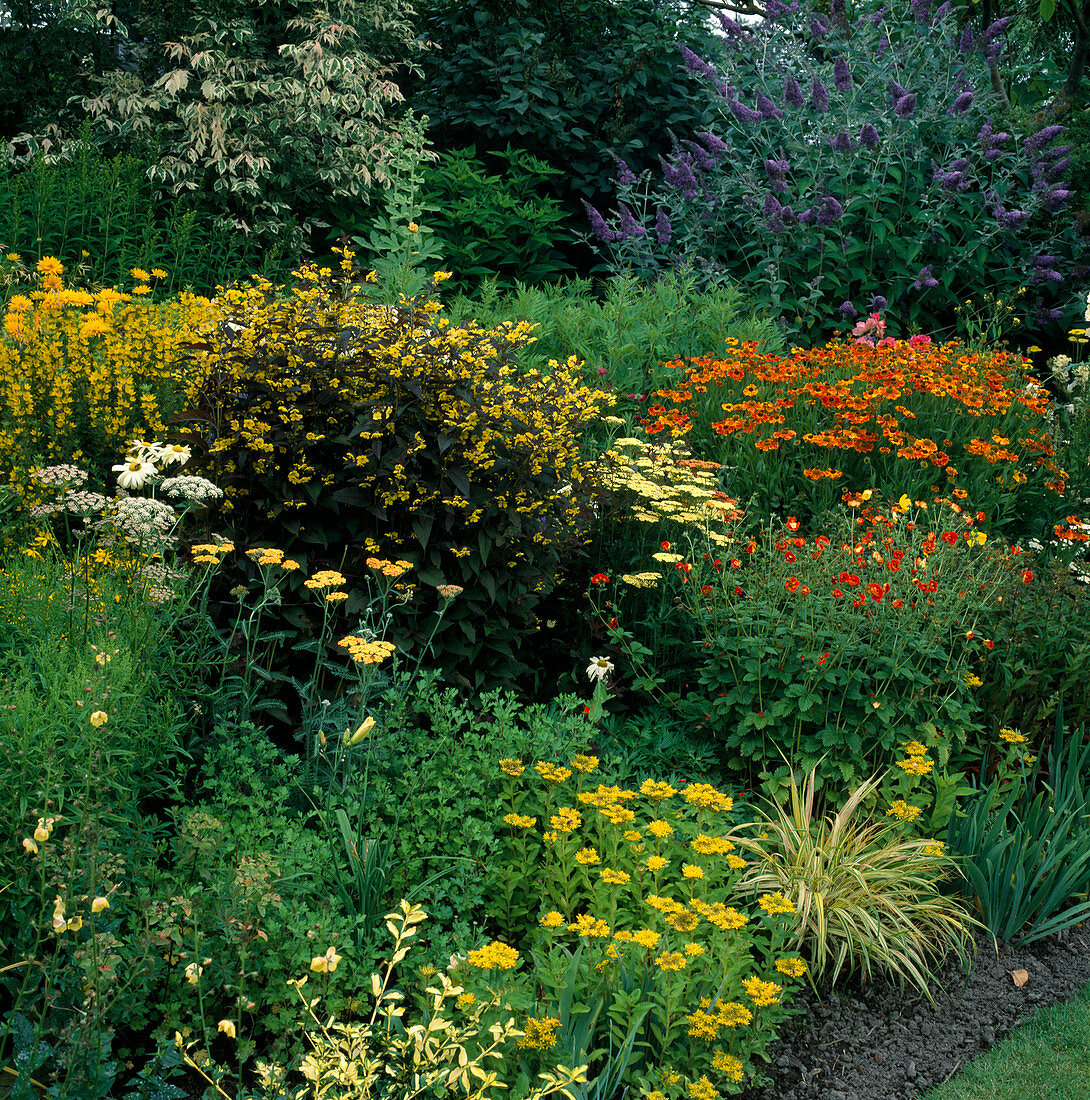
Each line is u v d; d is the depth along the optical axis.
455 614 3.97
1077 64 10.16
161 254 8.23
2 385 4.43
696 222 9.26
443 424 3.82
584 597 4.76
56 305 4.77
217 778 3.25
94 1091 2.16
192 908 2.46
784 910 2.79
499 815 3.35
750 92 10.34
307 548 3.88
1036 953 3.51
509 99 10.56
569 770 3.22
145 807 3.18
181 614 3.36
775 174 8.78
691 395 5.83
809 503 5.44
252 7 9.98
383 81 10.17
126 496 3.79
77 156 8.61
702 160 9.27
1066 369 7.39
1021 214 8.76
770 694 3.99
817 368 6.29
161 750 2.94
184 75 9.09
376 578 3.74
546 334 6.54
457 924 2.82
